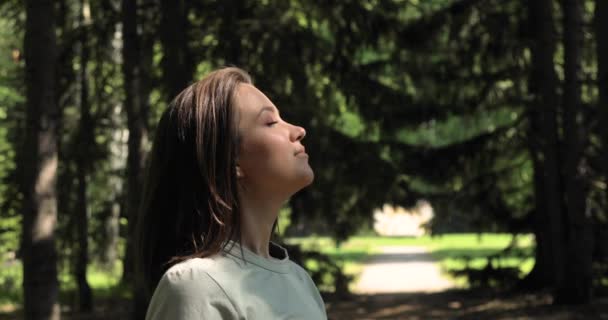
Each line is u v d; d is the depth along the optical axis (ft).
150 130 47.01
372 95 48.11
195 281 4.29
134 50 36.76
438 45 53.47
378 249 142.82
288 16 42.65
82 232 49.11
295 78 42.32
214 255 4.56
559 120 50.85
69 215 49.21
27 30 24.81
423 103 52.60
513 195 56.39
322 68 46.98
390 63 51.93
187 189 4.75
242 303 4.35
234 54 40.16
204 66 44.57
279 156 4.85
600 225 50.34
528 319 39.83
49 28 24.88
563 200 51.19
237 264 4.57
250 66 40.83
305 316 4.74
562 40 46.88
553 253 47.73
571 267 43.06
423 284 72.64
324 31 54.39
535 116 50.57
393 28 47.03
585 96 53.93
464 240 174.50
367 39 45.47
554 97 45.93
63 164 48.06
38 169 24.71
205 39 42.65
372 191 49.52
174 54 36.83
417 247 149.38
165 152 4.86
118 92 48.60
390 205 52.90
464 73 53.16
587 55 50.21
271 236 5.71
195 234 4.67
